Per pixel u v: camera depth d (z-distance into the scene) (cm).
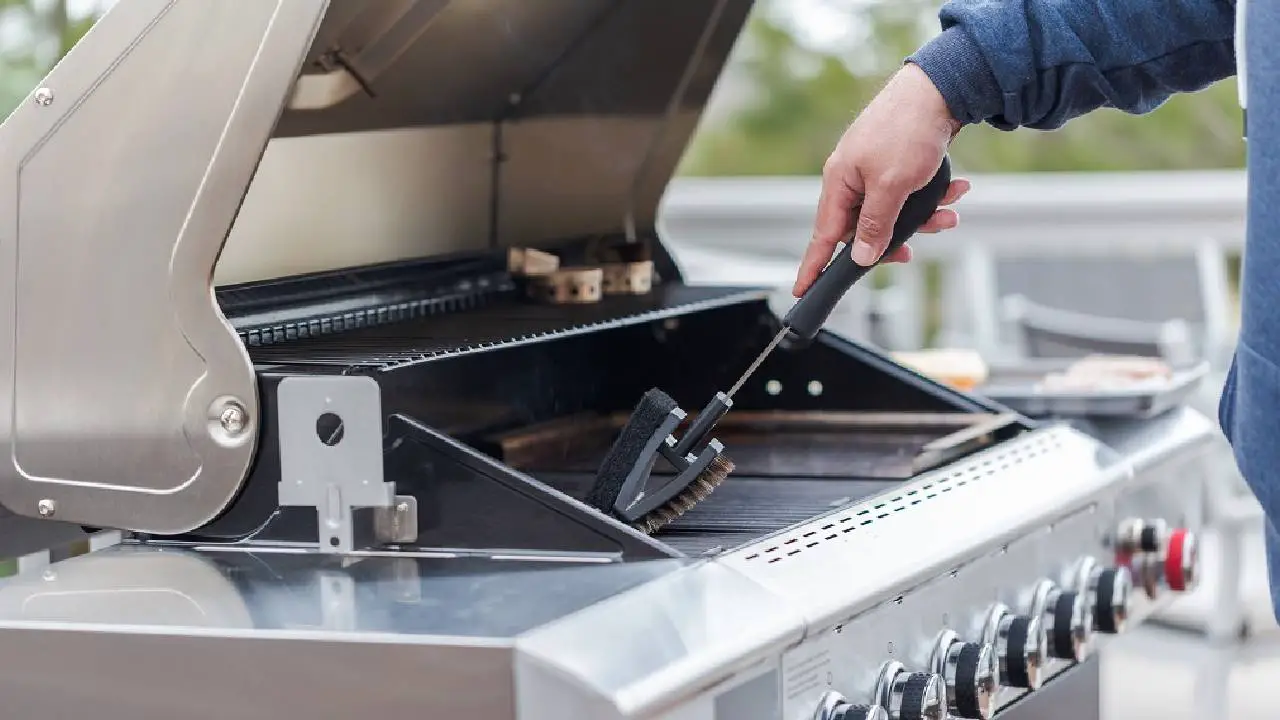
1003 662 128
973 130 986
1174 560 160
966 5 130
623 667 90
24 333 117
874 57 1002
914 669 118
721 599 101
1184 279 390
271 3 108
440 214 162
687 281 182
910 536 120
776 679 101
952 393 163
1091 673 153
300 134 141
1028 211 403
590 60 165
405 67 143
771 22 1005
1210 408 298
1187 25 127
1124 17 128
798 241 436
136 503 117
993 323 397
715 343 171
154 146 112
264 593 103
